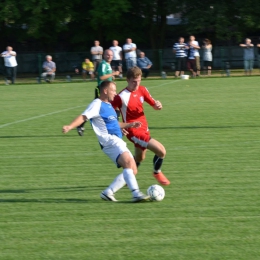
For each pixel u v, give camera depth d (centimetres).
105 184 2966
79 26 13438
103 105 2608
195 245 2008
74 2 12469
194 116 5528
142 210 2450
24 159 3694
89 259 1908
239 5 11431
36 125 5241
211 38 13375
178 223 2255
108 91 2616
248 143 4028
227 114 5584
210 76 10500
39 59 10875
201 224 2236
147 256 1919
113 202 2600
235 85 8712
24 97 8006
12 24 12938
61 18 12375
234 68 10981
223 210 2422
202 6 11831
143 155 2964
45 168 3403
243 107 6081
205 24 11681
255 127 4731
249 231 2141
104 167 3388
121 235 2131
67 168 3388
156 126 4981
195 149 3872
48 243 2067
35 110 6419
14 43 14362
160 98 7262
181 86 8875
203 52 10556
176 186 2873
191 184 2906
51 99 7612
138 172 3253
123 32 13288
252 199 2589
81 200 2650
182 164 3403
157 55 11000
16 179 3130
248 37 13125
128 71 2878
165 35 13738
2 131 4934
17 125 5269
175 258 1895
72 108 6506
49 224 2286
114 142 2588
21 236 2150
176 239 2072
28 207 2547
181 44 10344
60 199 2678
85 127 5116
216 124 4972
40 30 12912
